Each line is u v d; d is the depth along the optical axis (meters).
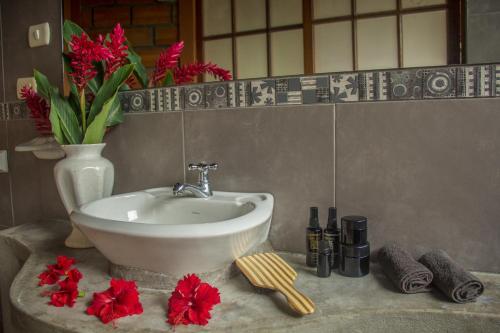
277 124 1.13
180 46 1.23
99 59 1.12
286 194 1.13
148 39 1.27
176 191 1.10
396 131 1.01
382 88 1.02
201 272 0.91
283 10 1.10
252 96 1.15
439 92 0.97
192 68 1.22
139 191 1.24
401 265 0.88
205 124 1.22
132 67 1.19
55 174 1.23
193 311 0.76
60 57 1.47
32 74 1.54
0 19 1.59
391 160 1.02
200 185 1.15
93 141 1.24
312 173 1.10
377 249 1.06
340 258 0.97
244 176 1.18
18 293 0.90
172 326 0.74
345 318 0.78
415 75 0.99
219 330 0.73
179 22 1.23
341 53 1.05
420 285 0.86
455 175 0.97
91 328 0.74
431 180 0.99
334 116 1.06
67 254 1.17
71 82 1.30
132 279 0.93
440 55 0.97
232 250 0.90
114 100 1.30
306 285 0.91
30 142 1.45
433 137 0.98
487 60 0.94
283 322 0.75
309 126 1.09
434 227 1.00
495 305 0.80
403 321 0.79
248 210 1.05
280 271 0.93
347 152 1.06
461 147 0.96
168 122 1.27
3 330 1.42
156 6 1.25
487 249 0.96
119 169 1.37
